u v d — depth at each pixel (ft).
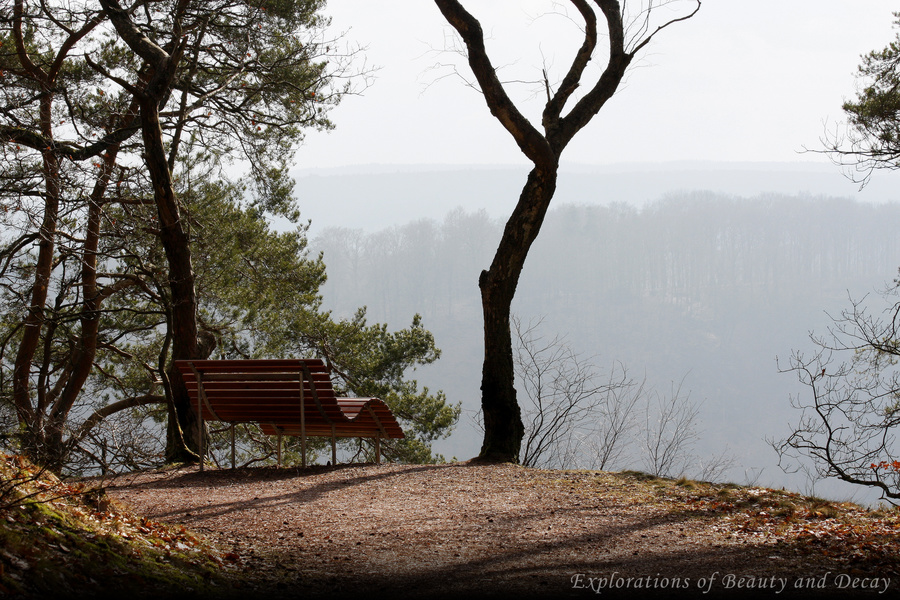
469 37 29.32
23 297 35.27
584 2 32.04
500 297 30.96
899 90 38.14
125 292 51.90
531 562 13.75
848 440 27.27
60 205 27.96
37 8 36.14
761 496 20.53
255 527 16.29
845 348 33.68
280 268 55.72
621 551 14.71
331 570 12.89
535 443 34.19
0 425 21.38
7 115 31.83
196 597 10.17
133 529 12.76
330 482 23.11
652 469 33.53
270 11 41.65
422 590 11.74
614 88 33.01
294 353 60.54
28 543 9.70
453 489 21.99
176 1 39.04
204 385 27.14
